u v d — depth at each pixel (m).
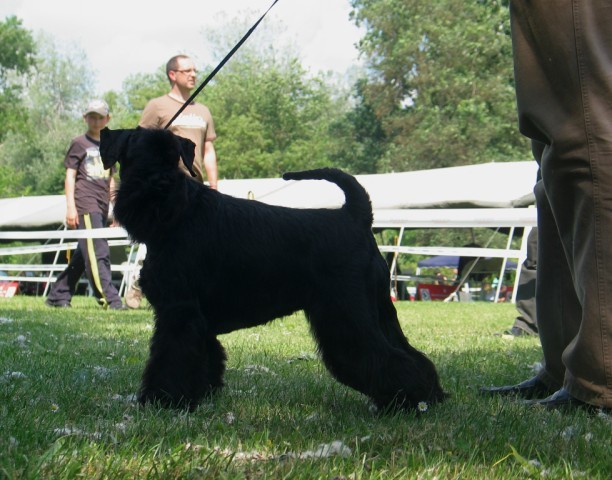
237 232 3.72
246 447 2.97
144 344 6.84
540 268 4.56
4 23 55.19
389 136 49.62
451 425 3.44
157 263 3.66
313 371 5.30
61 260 22.98
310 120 58.09
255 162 50.03
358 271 3.75
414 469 2.70
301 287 3.76
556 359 4.52
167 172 3.62
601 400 3.86
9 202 25.48
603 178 3.73
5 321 8.92
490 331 8.99
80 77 84.69
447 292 19.64
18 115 56.84
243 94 53.00
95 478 2.46
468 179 19.47
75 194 11.64
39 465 2.41
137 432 3.09
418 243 33.50
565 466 2.74
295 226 3.76
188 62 8.47
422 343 7.47
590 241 3.80
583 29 3.75
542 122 3.94
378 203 19.80
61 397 3.91
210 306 3.75
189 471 2.54
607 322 3.79
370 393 3.77
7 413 3.38
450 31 44.38
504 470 2.74
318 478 2.55
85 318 9.80
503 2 45.47
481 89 43.44
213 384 4.20
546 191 4.07
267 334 8.35
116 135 3.83
